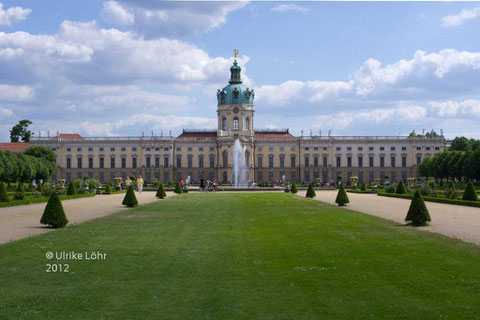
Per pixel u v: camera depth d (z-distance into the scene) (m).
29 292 20.23
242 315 17.42
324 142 182.00
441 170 146.50
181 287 20.83
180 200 76.69
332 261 25.62
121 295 19.75
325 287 20.77
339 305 18.47
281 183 174.12
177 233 35.84
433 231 36.50
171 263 25.28
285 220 44.41
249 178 179.00
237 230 37.38
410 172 181.12
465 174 131.50
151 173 180.00
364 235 34.50
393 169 181.25
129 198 62.34
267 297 19.44
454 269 23.66
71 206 63.50
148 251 28.50
